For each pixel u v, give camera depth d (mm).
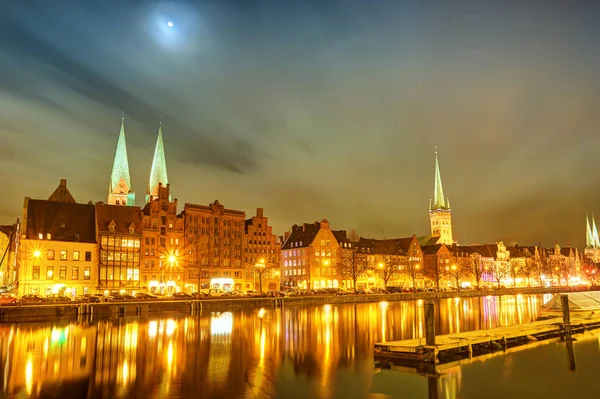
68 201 149875
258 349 50219
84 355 46688
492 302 131875
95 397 32562
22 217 119438
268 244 165000
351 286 185625
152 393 33469
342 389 34656
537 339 55969
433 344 43500
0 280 198500
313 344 53625
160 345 52750
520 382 36938
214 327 70000
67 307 86312
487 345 49969
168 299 104500
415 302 132625
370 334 62188
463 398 33094
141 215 135500
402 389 34875
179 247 141000
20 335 61062
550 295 172000
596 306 84062
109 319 83000
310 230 184625
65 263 119938
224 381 36594
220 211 154125
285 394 33344
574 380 37500
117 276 127188
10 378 37531
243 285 156250
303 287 176625
